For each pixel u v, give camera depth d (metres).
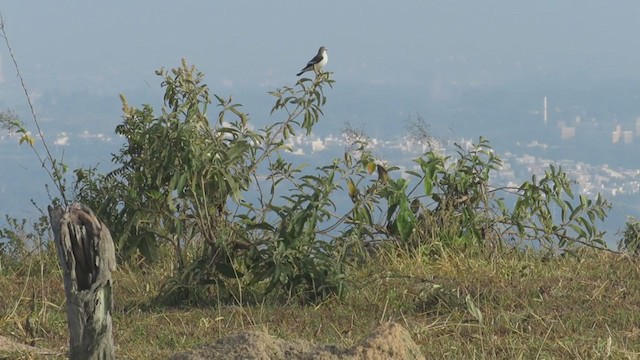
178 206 17.16
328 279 15.94
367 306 15.52
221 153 16.44
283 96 17.20
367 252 18.67
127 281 17.64
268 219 17.11
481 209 20.19
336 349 9.77
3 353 11.63
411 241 19.66
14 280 17.84
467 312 14.77
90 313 9.78
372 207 17.75
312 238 16.44
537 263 18.98
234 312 15.01
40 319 14.15
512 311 14.85
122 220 17.58
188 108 16.61
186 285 16.14
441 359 12.16
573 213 20.02
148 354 12.49
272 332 13.84
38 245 19.28
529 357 12.27
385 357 9.57
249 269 16.52
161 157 16.45
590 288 16.55
